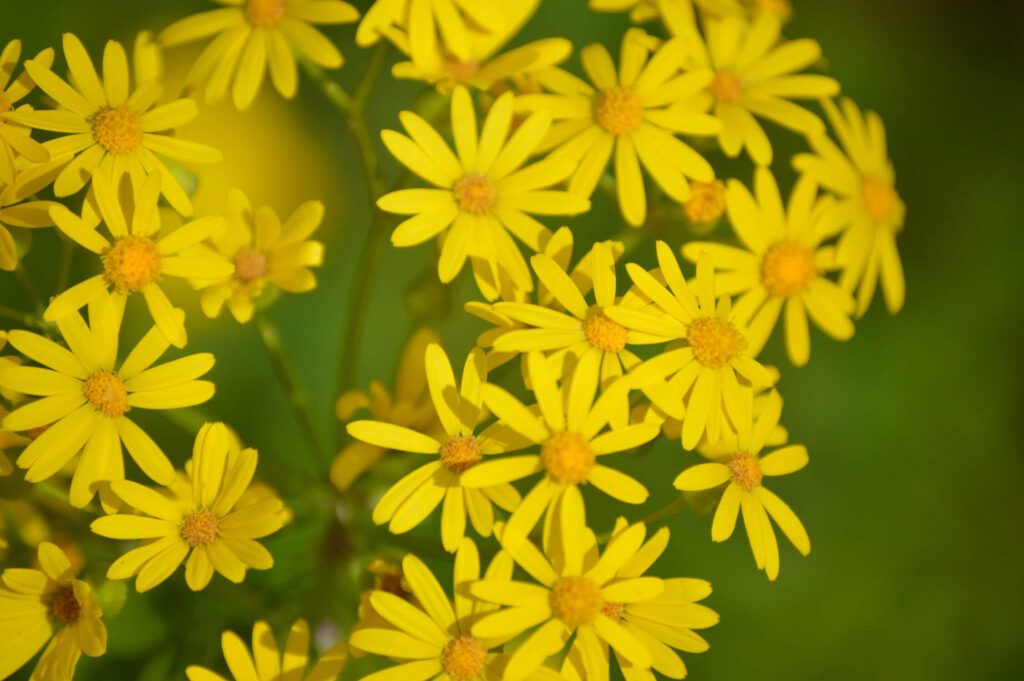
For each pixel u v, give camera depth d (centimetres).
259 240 38
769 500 38
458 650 36
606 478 36
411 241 38
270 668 37
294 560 39
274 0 39
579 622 36
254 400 45
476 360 37
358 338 39
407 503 37
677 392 37
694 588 37
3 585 37
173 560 36
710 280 37
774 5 41
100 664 39
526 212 38
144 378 37
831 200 40
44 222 37
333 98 39
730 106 40
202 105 45
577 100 39
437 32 39
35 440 37
